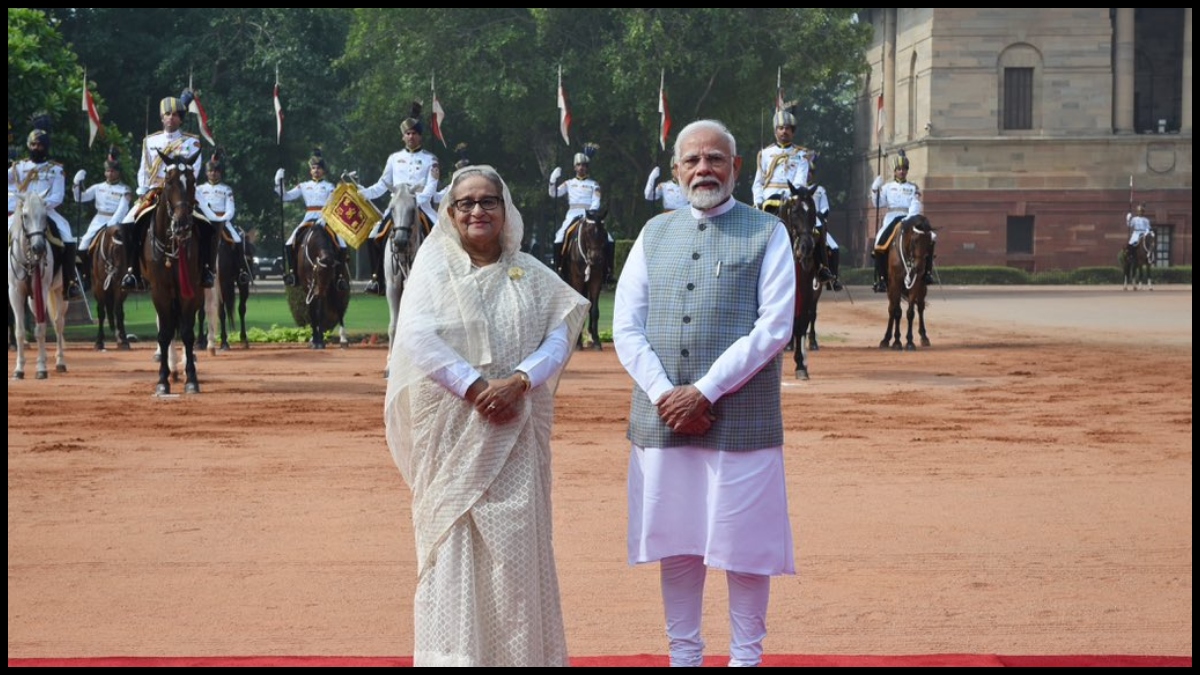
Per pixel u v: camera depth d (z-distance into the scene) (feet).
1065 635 20.25
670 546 17.58
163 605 21.95
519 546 15.94
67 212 108.17
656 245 18.39
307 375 62.59
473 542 16.10
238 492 31.76
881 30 222.89
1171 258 202.49
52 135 98.22
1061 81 202.08
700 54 150.92
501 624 15.87
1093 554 25.38
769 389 17.61
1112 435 41.86
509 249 17.08
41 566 24.48
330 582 23.44
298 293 90.43
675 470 17.57
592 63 151.64
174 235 50.24
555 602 16.48
